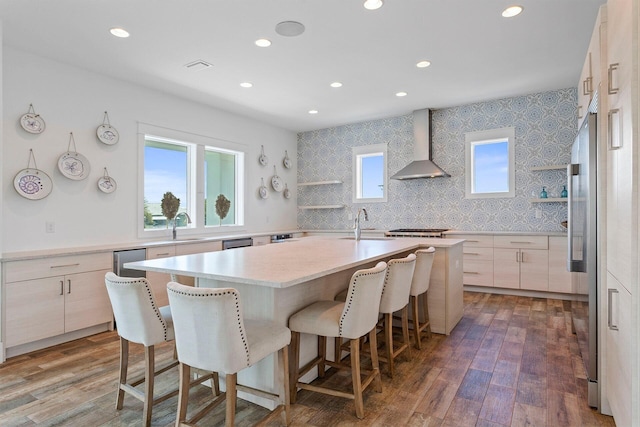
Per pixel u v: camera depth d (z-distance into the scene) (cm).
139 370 270
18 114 342
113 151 418
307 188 710
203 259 246
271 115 592
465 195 559
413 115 580
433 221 584
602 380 209
